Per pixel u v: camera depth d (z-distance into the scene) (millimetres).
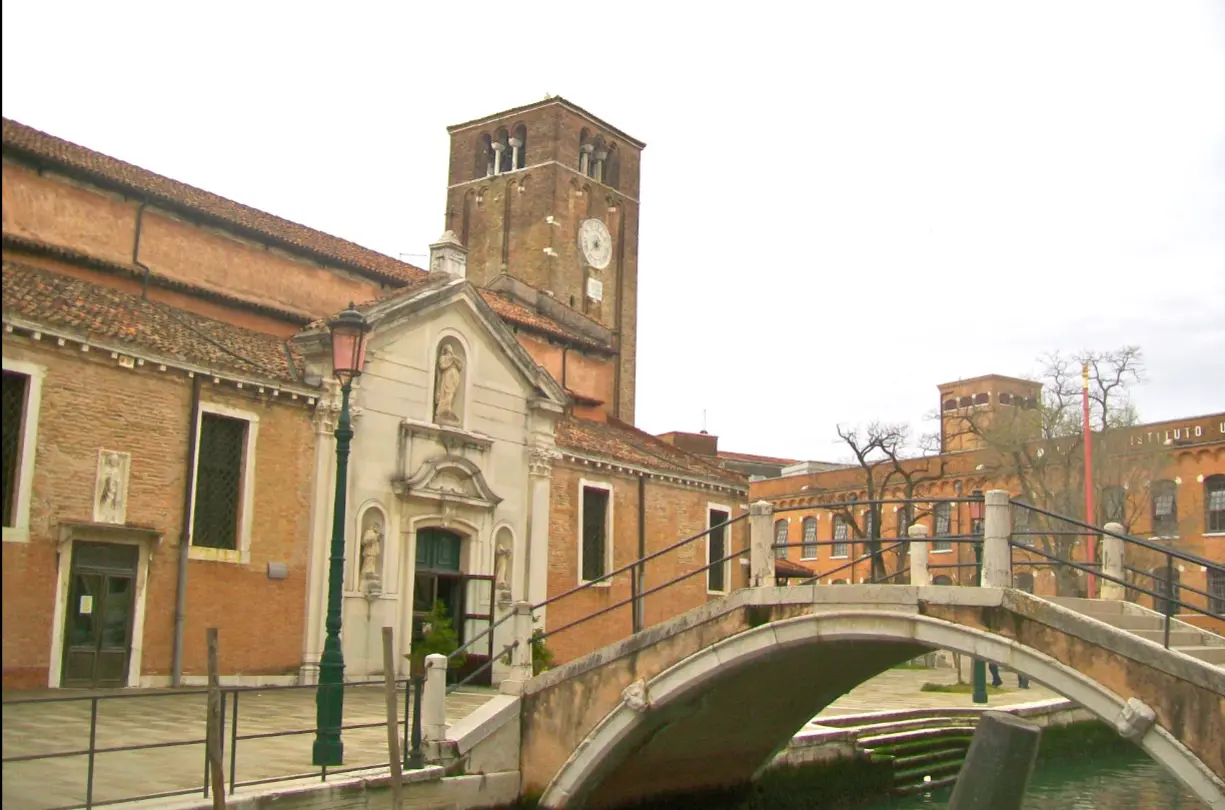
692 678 16172
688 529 34094
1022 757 8406
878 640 14961
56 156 24391
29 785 11938
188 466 21297
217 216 27328
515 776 16844
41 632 18859
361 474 24359
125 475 20266
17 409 18922
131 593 20312
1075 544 46875
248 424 22562
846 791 23078
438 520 26047
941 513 58312
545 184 54156
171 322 23203
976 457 56781
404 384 25500
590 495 31141
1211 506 49125
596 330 41594
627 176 58438
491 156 57969
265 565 22578
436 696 15789
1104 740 32875
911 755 25250
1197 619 48312
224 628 21734
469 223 57094
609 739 16594
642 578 30562
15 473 18734
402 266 33438
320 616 23328
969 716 28797
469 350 27281
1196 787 12398
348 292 30578
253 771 13602
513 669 17562
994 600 14086
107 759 13734
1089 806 23531
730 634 16109
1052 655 13617
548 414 29188
